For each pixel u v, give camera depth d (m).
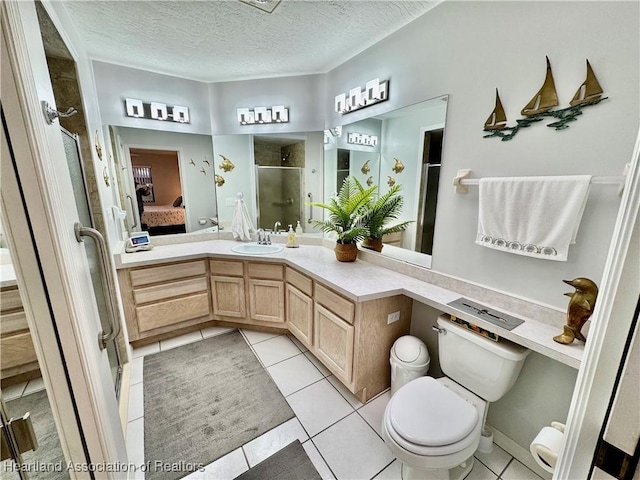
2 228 0.68
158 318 2.34
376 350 1.74
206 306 2.55
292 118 2.58
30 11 0.69
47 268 0.73
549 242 1.15
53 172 0.74
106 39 1.85
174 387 1.88
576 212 1.06
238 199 2.85
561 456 0.52
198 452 1.43
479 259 1.46
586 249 1.09
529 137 1.21
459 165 1.50
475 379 1.37
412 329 1.91
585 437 0.47
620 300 0.41
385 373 1.82
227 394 1.82
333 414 1.67
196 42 1.91
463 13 1.39
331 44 1.94
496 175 1.34
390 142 1.90
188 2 1.46
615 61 0.96
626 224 0.41
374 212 2.07
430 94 1.59
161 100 2.48
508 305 1.36
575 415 0.49
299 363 2.14
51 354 0.78
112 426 0.97
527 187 1.19
